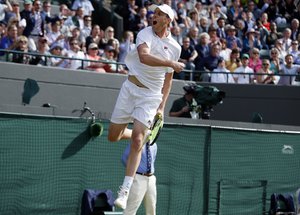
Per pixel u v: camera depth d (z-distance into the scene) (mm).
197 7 23281
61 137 11422
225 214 13336
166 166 12508
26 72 14844
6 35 16844
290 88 17438
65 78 15359
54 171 11328
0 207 10750
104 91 15930
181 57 19219
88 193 11547
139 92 9148
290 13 25812
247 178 13688
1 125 10781
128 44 18609
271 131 14102
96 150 11828
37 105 14914
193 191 12898
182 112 15039
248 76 18875
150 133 9359
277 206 13945
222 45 20688
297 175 14555
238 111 17688
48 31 18641
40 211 11180
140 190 10320
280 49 22078
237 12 24250
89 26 19672
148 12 21516
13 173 10891
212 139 13164
